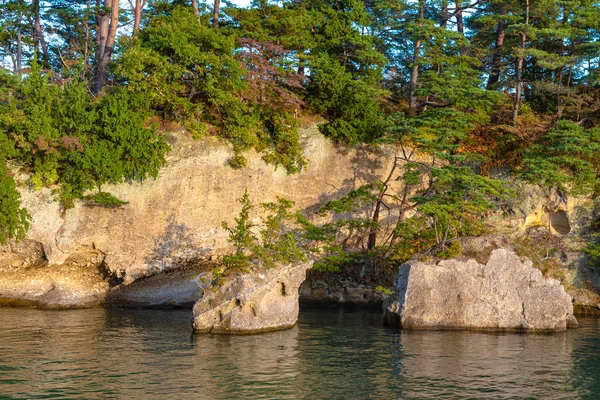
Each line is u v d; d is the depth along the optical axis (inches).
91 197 1395.2
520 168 1694.1
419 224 1412.4
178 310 1423.5
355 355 913.5
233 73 1498.5
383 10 1998.0
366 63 1790.1
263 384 734.5
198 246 1494.8
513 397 711.1
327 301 1664.6
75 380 729.6
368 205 1678.2
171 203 1473.9
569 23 1851.6
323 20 1763.0
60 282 1407.5
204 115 1574.8
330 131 1652.3
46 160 1364.4
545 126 1721.2
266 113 1610.5
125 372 773.9
